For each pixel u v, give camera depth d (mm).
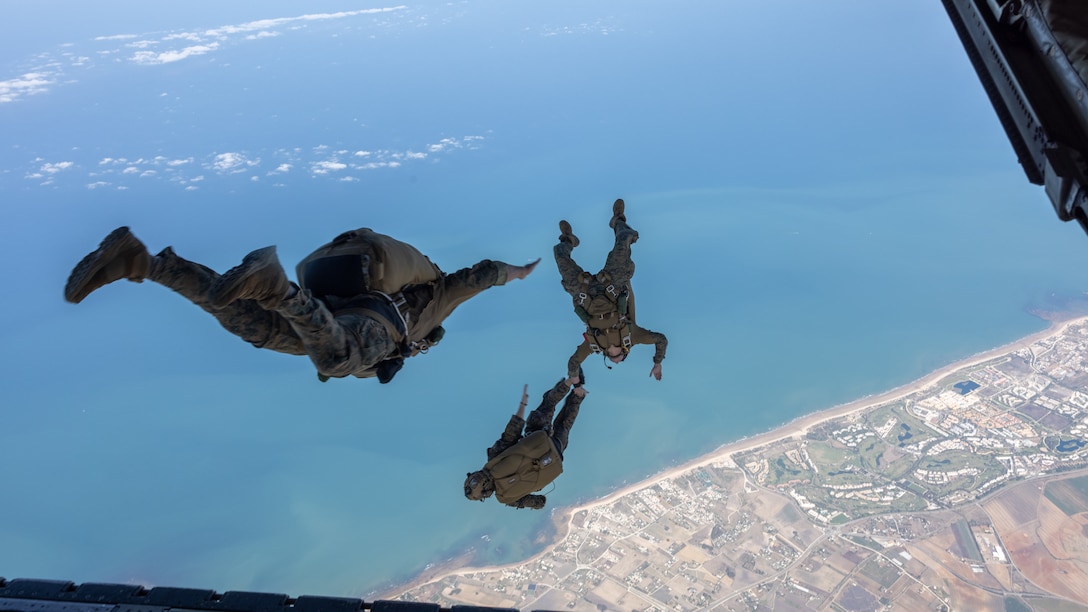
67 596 7355
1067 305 94062
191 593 7410
